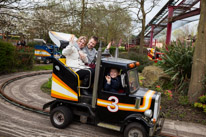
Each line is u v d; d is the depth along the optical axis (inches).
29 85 351.9
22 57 518.9
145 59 454.3
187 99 256.1
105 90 159.8
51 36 188.7
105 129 181.8
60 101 175.8
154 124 148.6
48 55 712.4
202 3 249.1
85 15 435.5
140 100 151.4
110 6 566.9
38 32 792.9
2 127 169.8
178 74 302.2
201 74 246.1
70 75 170.7
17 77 405.4
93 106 159.5
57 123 175.0
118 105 156.9
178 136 176.6
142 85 308.5
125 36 1236.5
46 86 343.6
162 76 315.6
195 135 181.6
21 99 259.9
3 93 269.4
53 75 179.2
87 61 188.4
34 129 170.9
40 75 473.1
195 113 231.1
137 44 1374.3
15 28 430.3
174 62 308.3
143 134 145.4
